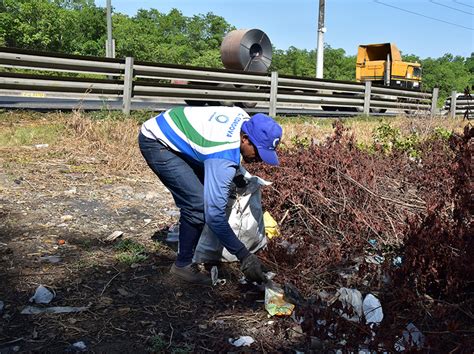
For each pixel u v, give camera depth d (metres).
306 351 2.92
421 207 4.68
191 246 3.65
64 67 8.94
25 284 3.54
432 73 58.91
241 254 3.24
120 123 8.27
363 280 3.66
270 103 12.30
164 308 3.38
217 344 2.98
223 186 3.07
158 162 3.43
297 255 3.75
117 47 43.72
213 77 11.09
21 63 8.50
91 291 3.52
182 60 47.62
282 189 4.73
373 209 4.50
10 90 8.45
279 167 4.96
